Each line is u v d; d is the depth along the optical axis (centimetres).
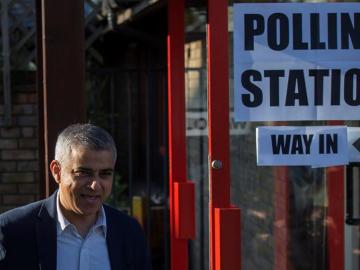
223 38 375
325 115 385
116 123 753
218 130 376
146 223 649
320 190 526
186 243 430
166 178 651
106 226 270
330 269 504
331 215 499
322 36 383
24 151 594
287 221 546
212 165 376
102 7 656
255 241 561
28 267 261
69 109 350
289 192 546
